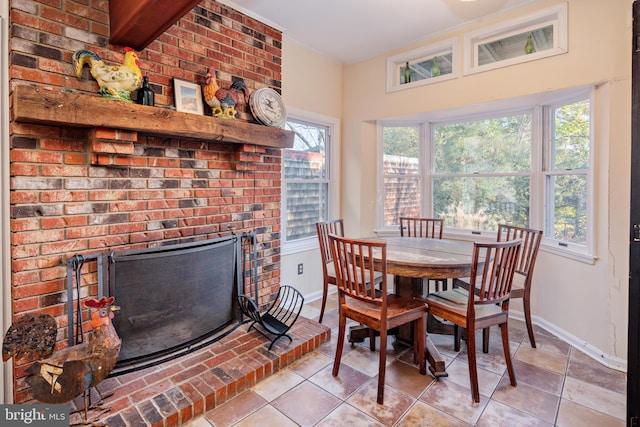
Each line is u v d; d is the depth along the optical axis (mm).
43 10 1600
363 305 2006
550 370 2076
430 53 3121
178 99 2072
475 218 3312
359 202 3594
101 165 1771
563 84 2363
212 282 2203
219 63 2340
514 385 1902
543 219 2832
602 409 1707
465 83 2865
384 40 3113
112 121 1635
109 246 1820
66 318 1685
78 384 1372
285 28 2859
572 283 2461
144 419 1477
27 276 1566
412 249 2373
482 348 2350
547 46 2494
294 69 3158
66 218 1674
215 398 1693
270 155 2719
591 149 2309
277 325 2271
